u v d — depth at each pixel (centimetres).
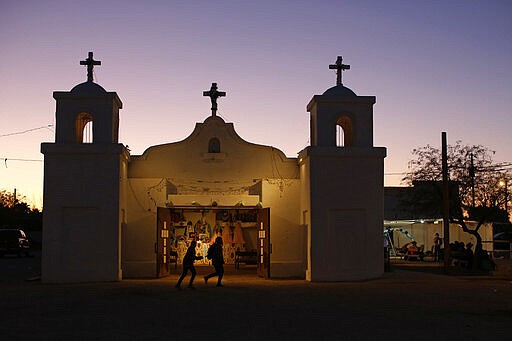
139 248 2619
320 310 1568
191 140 2714
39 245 5838
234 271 2997
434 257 3716
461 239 3966
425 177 3238
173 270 3003
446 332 1248
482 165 3247
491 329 1284
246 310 1570
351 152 2464
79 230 2398
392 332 1246
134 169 2683
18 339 1165
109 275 2386
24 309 1591
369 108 2561
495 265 2867
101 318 1432
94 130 2477
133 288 2123
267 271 2562
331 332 1245
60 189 2402
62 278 2366
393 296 1878
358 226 2464
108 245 2391
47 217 2386
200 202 2673
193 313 1516
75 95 2470
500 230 4797
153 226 2638
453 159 3244
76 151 2403
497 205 3133
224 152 2714
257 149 2725
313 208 2438
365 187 2473
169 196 2662
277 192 2698
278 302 1736
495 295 1906
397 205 4656
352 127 2559
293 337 1190
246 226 3384
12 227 6325
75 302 1739
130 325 1331
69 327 1303
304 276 2603
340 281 2414
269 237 2586
